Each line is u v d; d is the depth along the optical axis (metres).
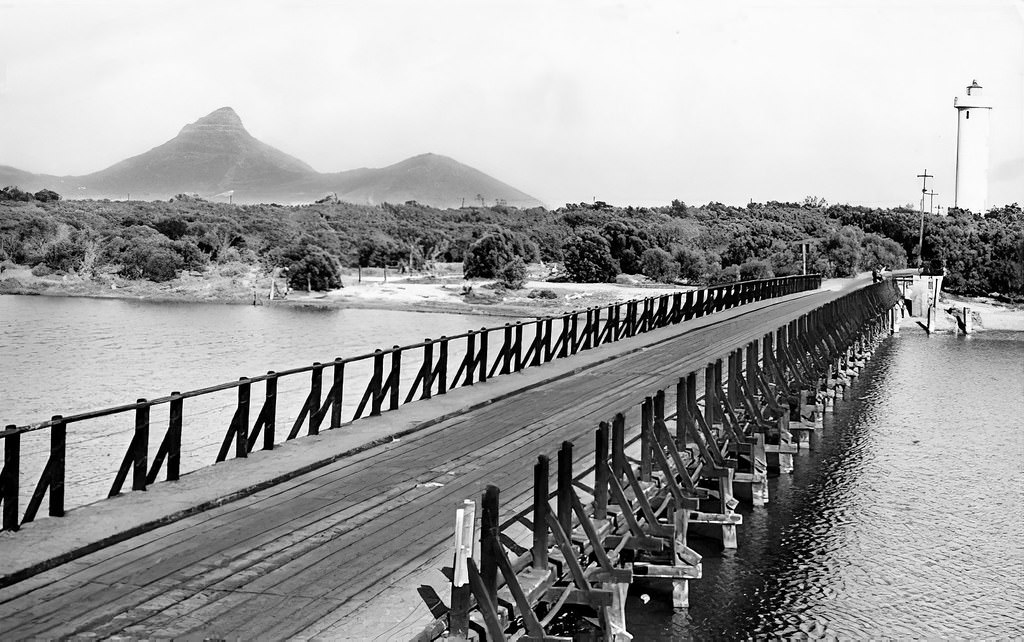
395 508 11.76
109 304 87.44
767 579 16.14
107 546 9.94
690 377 17.19
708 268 93.25
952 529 20.05
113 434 27.80
